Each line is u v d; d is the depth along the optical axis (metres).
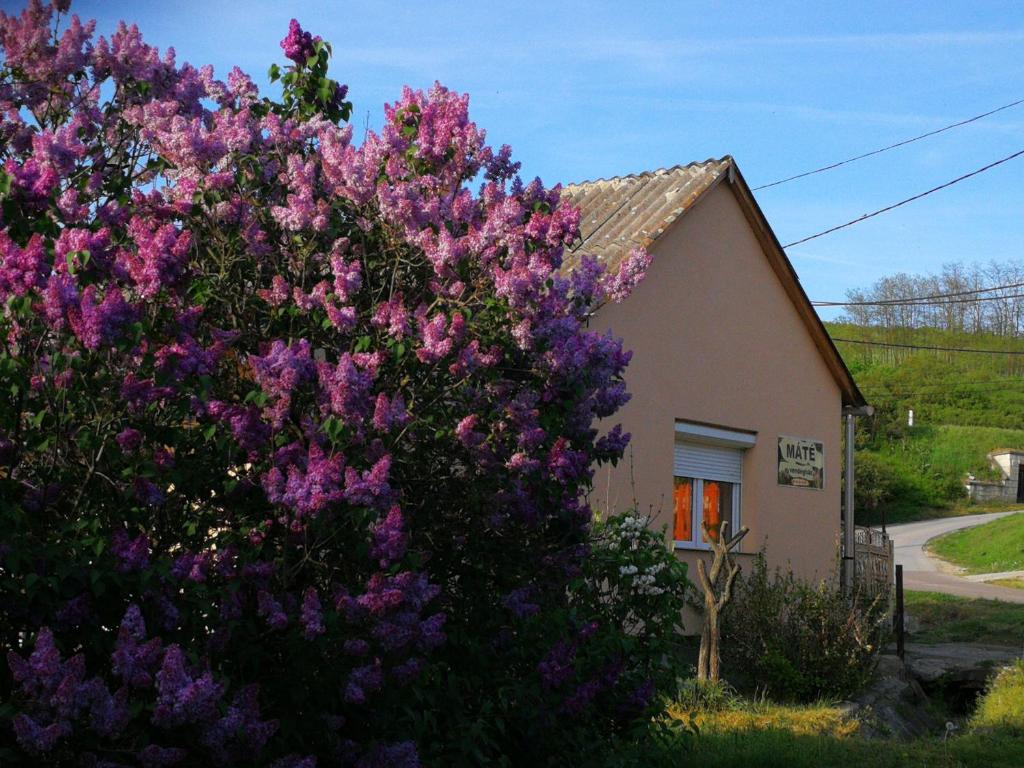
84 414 4.27
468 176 6.16
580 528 5.83
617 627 7.28
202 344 5.04
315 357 5.31
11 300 4.02
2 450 4.10
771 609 12.33
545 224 5.83
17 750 3.46
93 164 5.60
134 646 3.60
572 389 5.63
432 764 4.84
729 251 15.37
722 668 12.14
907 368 91.12
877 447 76.12
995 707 12.69
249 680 4.28
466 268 5.61
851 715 11.27
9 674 3.93
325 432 4.60
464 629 5.41
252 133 5.73
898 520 61.41
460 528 5.46
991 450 72.94
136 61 5.80
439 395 5.28
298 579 4.69
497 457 5.43
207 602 4.15
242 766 3.90
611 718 6.30
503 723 5.23
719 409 14.95
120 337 4.04
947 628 20.53
